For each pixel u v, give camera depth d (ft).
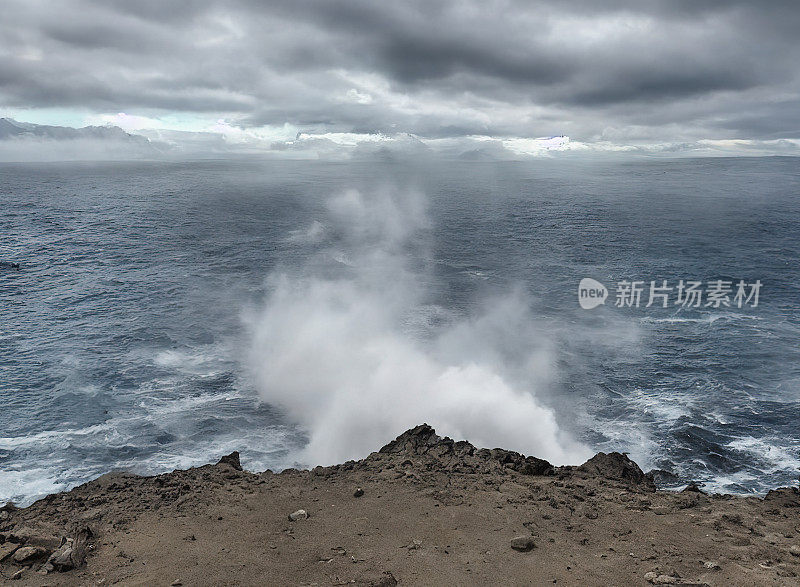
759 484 60.23
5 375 89.35
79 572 26.45
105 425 73.36
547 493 36.50
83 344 104.58
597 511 34.17
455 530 31.30
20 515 33.71
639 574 26.55
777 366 93.81
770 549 29.14
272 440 71.10
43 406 78.64
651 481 43.57
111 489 37.91
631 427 73.92
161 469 63.41
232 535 30.58
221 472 41.19
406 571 26.86
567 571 26.86
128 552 28.40
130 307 130.41
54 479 60.90
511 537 30.48
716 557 28.27
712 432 71.67
